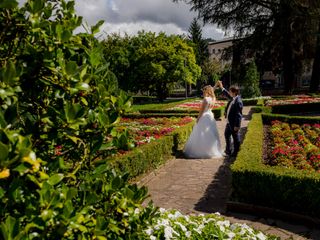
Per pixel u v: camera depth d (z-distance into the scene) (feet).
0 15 5.20
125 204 5.88
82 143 5.82
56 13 6.35
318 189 15.97
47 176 4.72
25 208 4.58
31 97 5.57
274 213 16.92
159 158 26.61
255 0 115.44
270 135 37.37
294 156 25.22
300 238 14.74
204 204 19.10
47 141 5.68
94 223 5.41
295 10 104.78
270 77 210.18
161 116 53.16
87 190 5.68
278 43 119.55
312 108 71.67
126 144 6.11
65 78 5.18
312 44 118.42
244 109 81.97
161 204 19.16
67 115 5.07
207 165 27.68
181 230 10.52
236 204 17.84
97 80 6.20
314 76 122.93
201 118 30.45
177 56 116.78
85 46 6.04
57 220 4.59
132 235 6.28
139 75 122.31
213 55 285.02
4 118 4.62
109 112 6.09
